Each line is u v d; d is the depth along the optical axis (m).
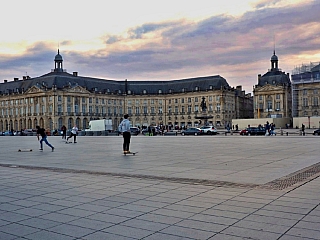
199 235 6.98
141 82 165.88
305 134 61.31
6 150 30.30
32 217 8.50
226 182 12.32
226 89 151.12
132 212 8.72
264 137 49.22
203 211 8.65
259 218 7.98
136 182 12.70
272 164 17.00
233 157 20.62
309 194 10.23
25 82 151.00
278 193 10.42
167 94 161.75
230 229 7.29
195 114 154.38
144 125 161.75
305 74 126.00
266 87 148.75
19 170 16.72
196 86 155.50
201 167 16.33
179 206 9.17
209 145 32.56
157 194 10.64
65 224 7.88
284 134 61.97
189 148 28.95
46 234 7.25
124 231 7.32
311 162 17.58
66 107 139.75
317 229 7.17
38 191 11.56
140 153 24.61
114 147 32.19
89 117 147.12
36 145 38.12
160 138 52.94
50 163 19.31
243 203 9.33
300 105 127.19
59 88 138.25
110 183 12.62
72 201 10.02
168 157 21.30
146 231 7.28
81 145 36.62
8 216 8.62
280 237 6.77
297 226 7.38
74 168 16.88
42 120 140.38
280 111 146.12
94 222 7.98
